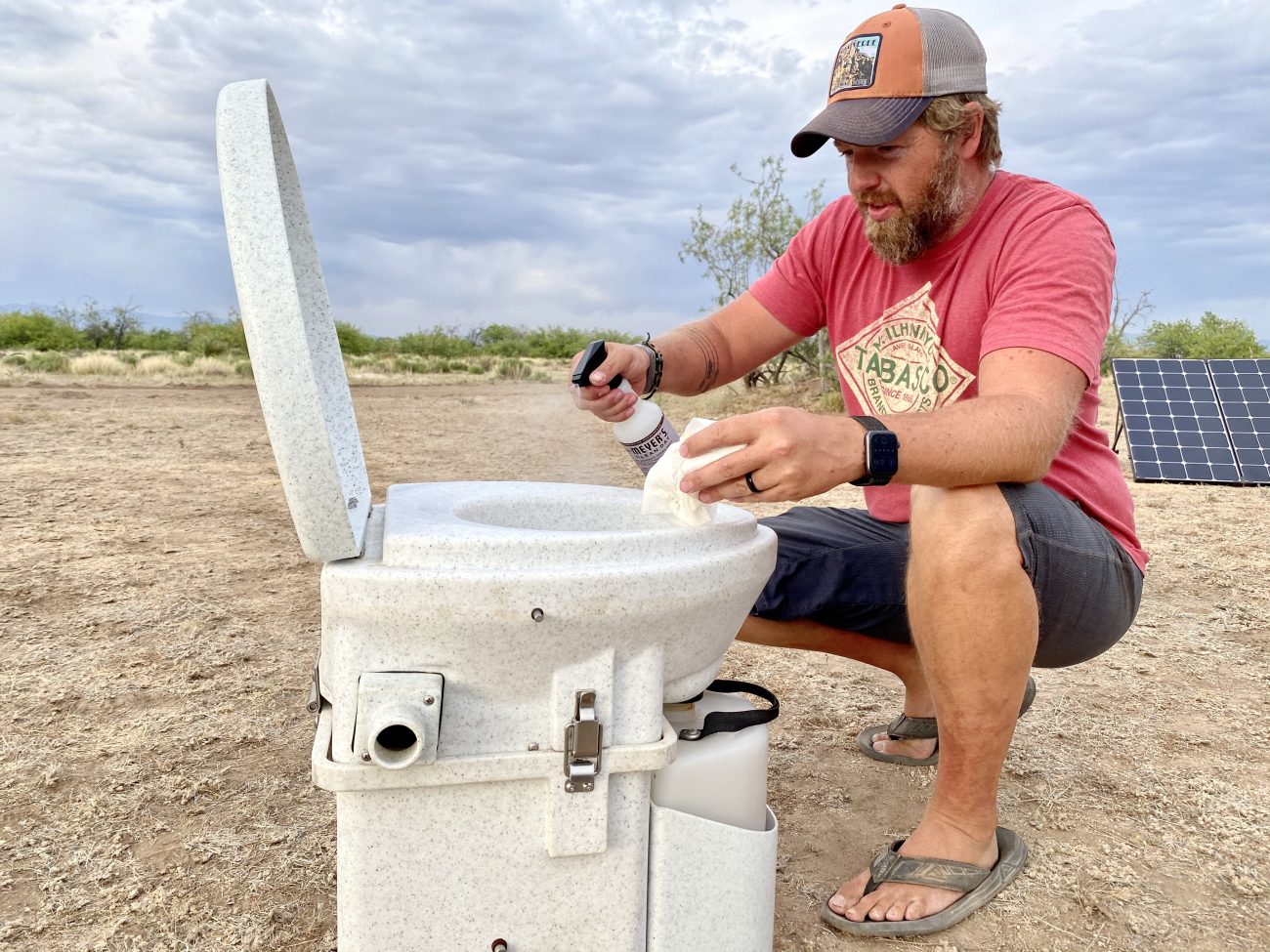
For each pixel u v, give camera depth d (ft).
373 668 3.30
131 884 5.24
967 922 4.96
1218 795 6.37
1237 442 21.17
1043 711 7.90
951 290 5.66
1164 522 15.92
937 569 4.66
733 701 4.26
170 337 131.44
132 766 6.73
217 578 11.95
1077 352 4.69
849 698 8.36
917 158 5.22
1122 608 5.53
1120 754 7.04
